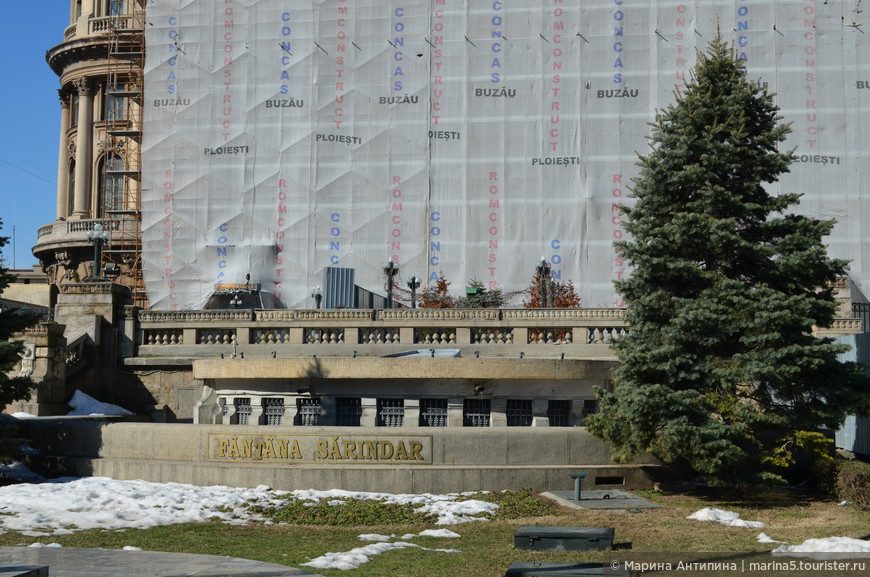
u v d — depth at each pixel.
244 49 55.19
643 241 24.12
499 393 25.28
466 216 52.88
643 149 52.25
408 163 53.56
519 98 53.31
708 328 22.94
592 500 21.41
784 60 51.47
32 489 21.03
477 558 15.25
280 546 16.19
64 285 39.16
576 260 51.97
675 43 52.62
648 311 23.77
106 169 63.62
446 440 22.92
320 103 54.44
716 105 24.56
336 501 20.70
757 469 23.83
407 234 53.06
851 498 21.66
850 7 51.38
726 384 22.41
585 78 53.03
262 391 26.12
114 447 24.59
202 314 38.59
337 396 25.67
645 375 23.09
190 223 54.44
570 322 35.97
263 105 54.75
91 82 64.62
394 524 18.91
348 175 53.75
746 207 23.80
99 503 19.67
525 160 52.88
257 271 53.28
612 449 23.86
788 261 23.42
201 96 55.16
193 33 55.66
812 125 50.81
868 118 50.72
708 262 24.73
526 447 23.22
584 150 52.59
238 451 23.25
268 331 37.94
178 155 54.97
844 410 22.88
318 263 53.38
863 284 49.62
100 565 13.14
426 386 25.27
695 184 24.05
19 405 33.75
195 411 27.25
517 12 53.72
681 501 21.81
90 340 38.09
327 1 54.94
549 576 13.54
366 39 54.66
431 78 53.97
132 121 62.59
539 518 19.44
